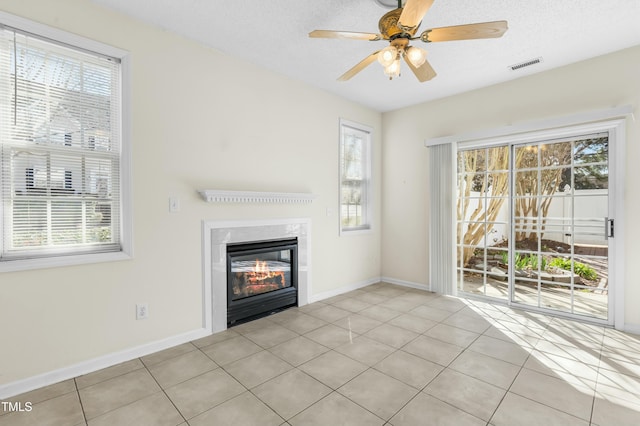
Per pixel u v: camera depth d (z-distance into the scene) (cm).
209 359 240
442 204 414
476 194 401
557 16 238
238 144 308
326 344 266
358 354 248
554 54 300
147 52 248
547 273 345
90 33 221
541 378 213
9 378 193
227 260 300
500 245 381
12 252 197
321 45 285
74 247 220
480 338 278
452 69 332
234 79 305
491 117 374
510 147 367
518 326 306
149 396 192
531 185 356
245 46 286
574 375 216
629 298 292
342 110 422
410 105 450
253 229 318
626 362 234
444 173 411
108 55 231
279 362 235
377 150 479
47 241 210
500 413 176
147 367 228
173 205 263
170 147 261
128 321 240
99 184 230
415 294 417
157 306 254
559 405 184
